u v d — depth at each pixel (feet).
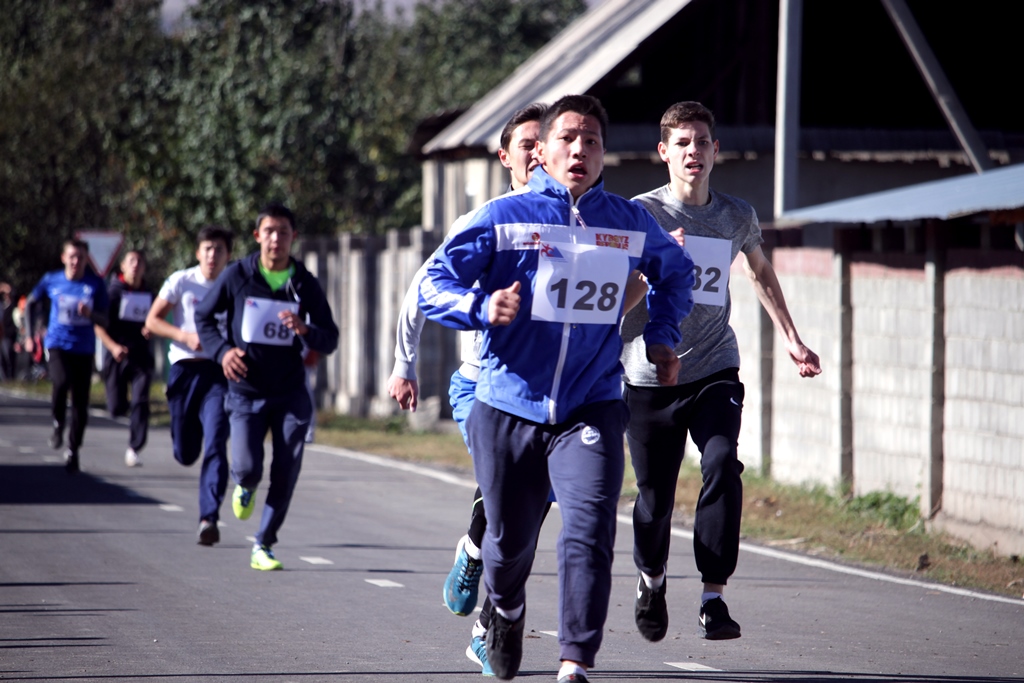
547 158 51.03
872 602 82.07
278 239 87.51
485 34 601.21
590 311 49.88
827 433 131.75
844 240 127.13
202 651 64.95
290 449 88.48
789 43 159.02
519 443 49.65
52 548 97.60
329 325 88.53
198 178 290.15
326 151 298.76
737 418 60.54
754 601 81.92
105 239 246.06
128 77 367.45
